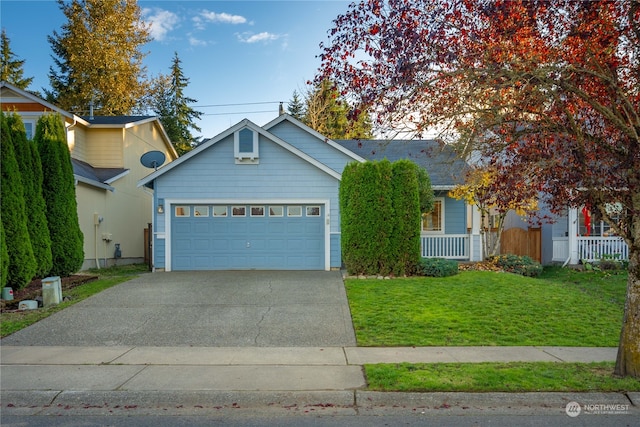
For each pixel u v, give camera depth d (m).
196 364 5.59
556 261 14.87
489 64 5.45
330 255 13.60
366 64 5.70
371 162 12.11
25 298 9.36
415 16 5.50
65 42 27.52
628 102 4.93
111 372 5.29
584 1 5.06
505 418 4.21
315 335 6.93
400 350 6.16
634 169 4.79
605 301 9.24
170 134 37.12
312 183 13.68
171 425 4.09
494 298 9.04
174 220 13.59
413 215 11.98
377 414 4.33
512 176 5.64
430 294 9.42
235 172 13.64
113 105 27.64
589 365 5.43
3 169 9.47
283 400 4.58
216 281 11.34
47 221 11.45
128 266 16.58
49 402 4.61
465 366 5.37
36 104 15.83
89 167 17.05
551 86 5.34
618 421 4.14
